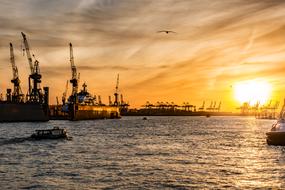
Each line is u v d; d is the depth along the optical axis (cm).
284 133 10131
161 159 7981
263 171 6444
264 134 17912
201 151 9719
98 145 11362
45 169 6500
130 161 7606
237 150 9950
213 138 14912
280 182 5516
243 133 18800
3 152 9012
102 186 5178
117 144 11825
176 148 10581
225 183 5416
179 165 7081
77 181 5478
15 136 14962
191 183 5403
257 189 5075
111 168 6656
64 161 7562
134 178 5725
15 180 5516
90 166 6888
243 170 6538
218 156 8600
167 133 18400
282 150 9725
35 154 8681
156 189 5038
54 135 12900
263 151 9562
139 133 18238
